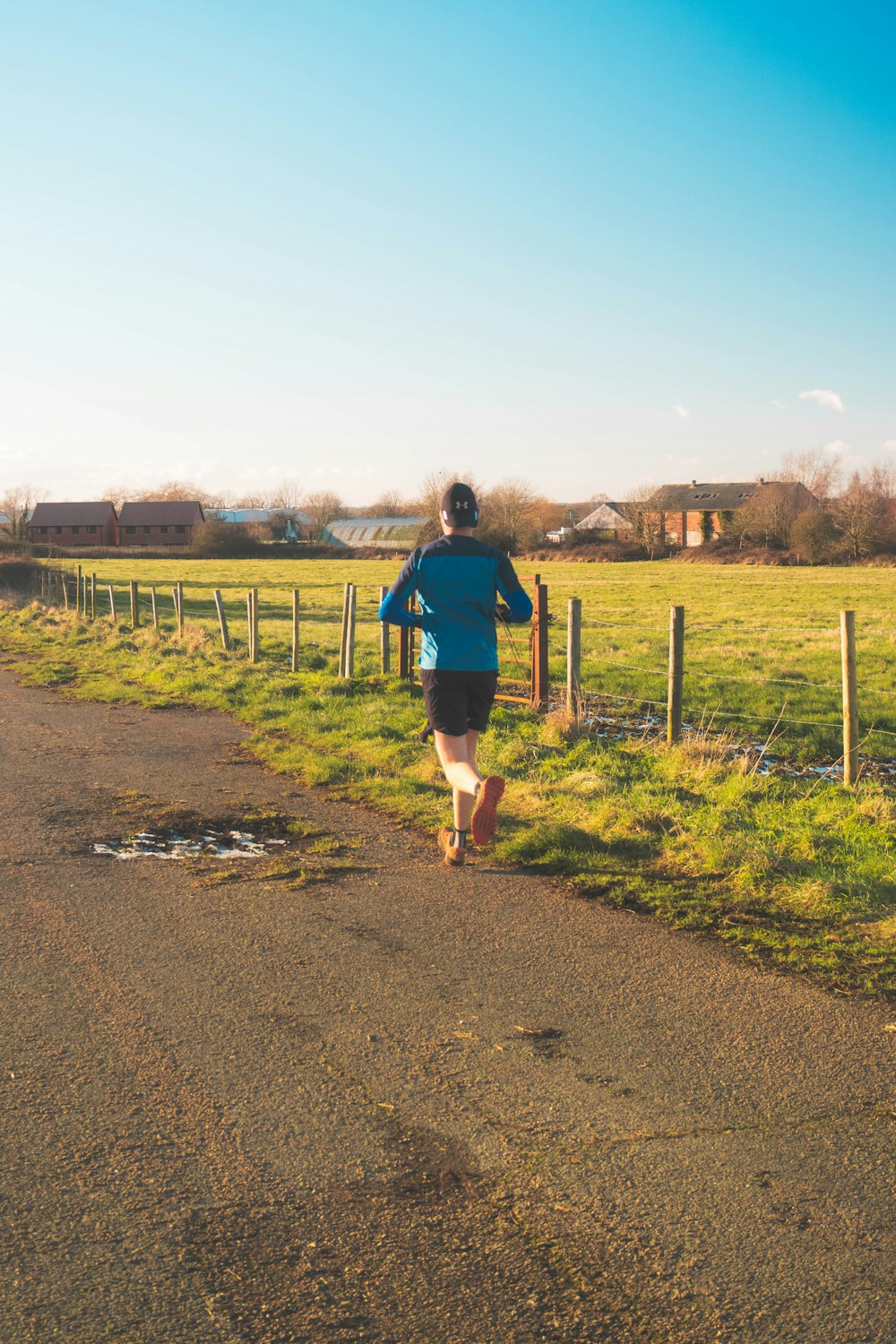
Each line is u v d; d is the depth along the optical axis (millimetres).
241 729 11836
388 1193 2824
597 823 6879
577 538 93750
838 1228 2670
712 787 8328
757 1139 3129
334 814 7648
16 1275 2467
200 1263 2520
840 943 4863
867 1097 3410
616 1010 4121
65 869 6238
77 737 11336
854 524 72375
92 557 102312
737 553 80125
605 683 16609
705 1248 2586
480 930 5098
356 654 20297
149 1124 3191
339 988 4336
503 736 10477
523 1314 2346
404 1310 2355
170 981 4414
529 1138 3121
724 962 4656
